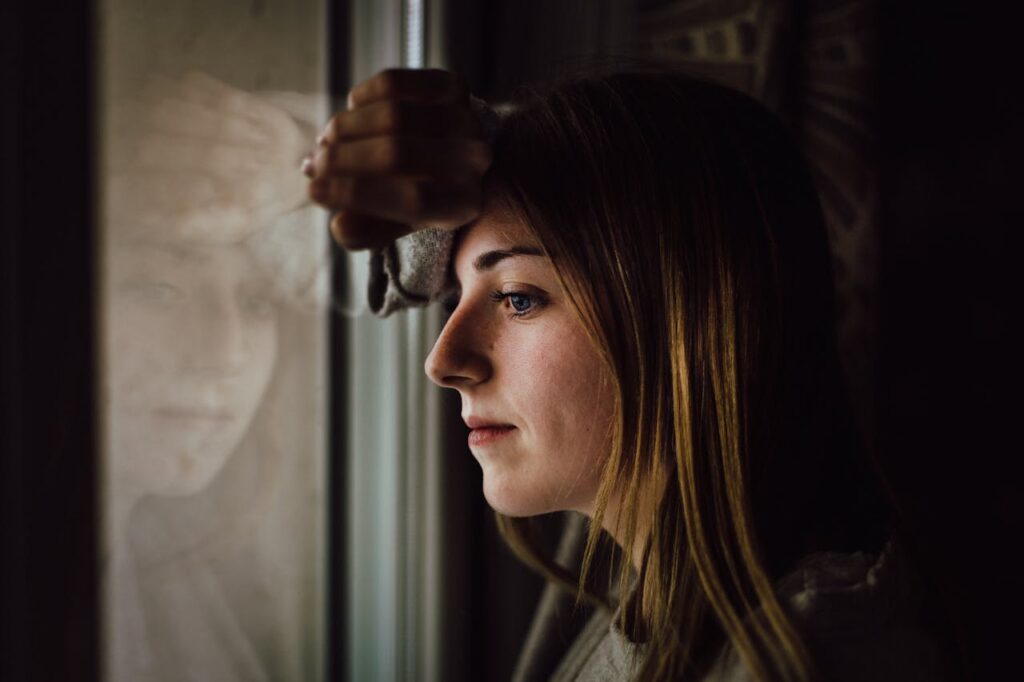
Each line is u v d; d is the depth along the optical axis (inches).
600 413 21.8
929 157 45.7
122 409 32.1
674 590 21.5
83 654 26.3
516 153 21.7
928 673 18.9
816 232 23.9
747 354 21.5
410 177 18.0
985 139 46.4
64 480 25.9
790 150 24.3
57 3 25.5
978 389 46.9
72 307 26.0
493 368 22.3
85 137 26.2
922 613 21.1
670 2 39.2
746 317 21.6
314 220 34.6
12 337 25.1
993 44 46.3
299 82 34.0
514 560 37.4
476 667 36.9
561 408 21.6
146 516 32.9
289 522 35.4
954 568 47.4
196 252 32.9
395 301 23.9
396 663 36.4
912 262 45.8
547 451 21.9
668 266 21.4
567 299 21.1
